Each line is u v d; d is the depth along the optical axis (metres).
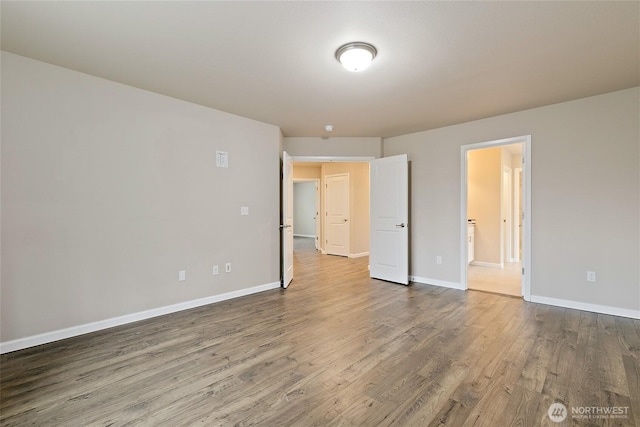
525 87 3.02
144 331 2.81
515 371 2.08
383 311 3.36
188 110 3.44
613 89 3.09
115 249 2.93
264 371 2.11
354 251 7.29
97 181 2.82
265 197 4.26
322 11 1.87
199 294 3.56
